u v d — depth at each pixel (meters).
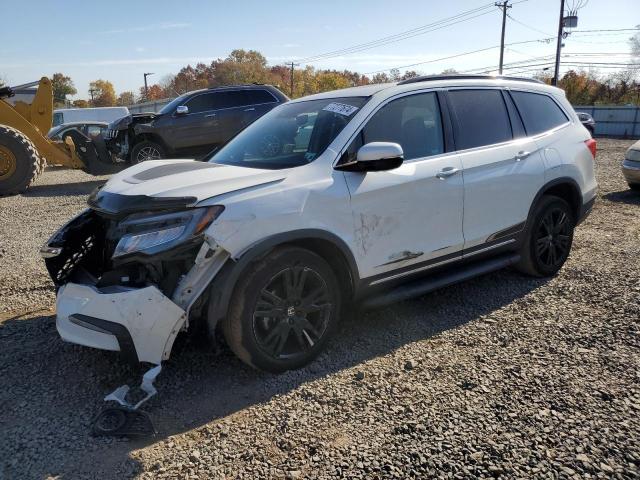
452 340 3.79
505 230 4.47
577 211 5.13
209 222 2.98
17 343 3.86
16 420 2.93
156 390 3.10
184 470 2.52
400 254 3.77
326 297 3.46
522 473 2.43
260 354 3.23
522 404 2.96
